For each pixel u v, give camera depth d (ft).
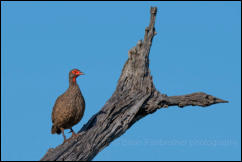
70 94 70.03
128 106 75.00
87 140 67.67
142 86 79.71
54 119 72.18
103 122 71.05
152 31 80.84
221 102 78.02
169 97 78.54
